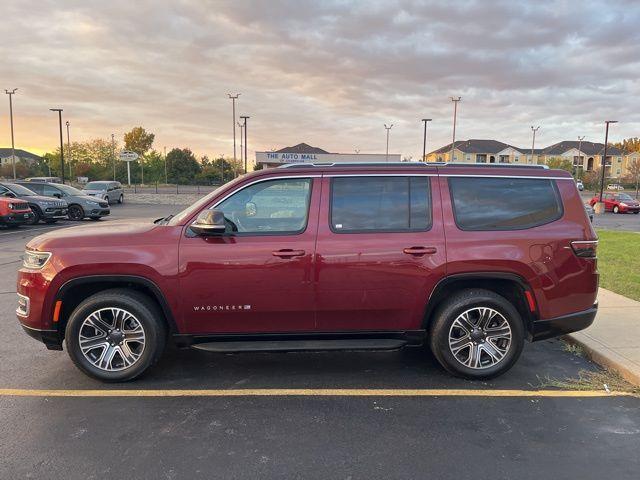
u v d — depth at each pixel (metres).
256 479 2.92
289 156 56.25
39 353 5.05
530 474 2.98
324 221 4.19
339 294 4.15
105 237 4.16
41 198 19.20
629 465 3.08
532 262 4.23
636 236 15.84
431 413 3.78
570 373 4.59
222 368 4.67
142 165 86.69
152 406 3.87
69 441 3.33
